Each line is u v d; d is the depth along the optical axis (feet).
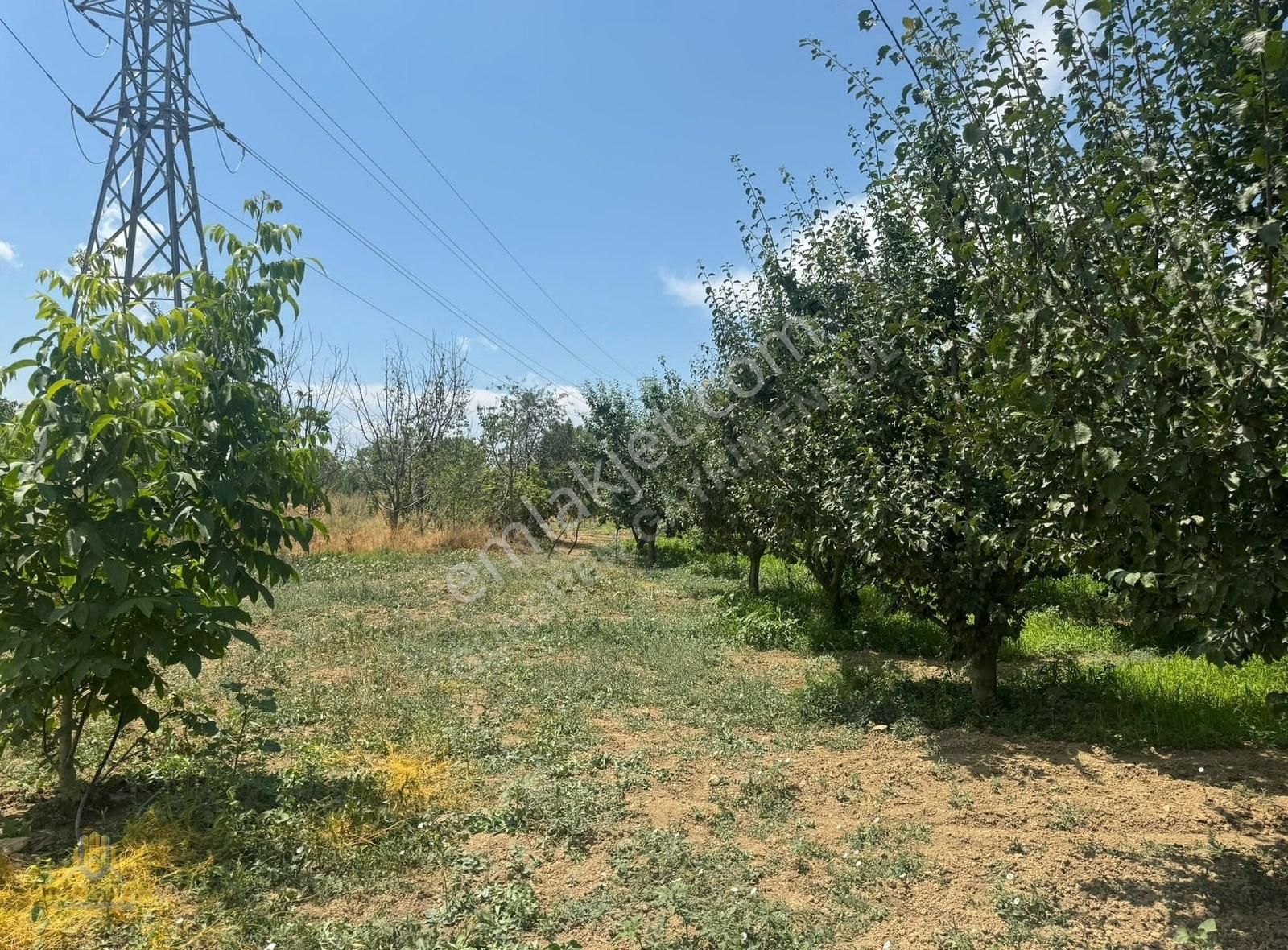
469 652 26.32
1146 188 9.96
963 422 13.48
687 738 18.48
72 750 13.33
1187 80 11.47
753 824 13.89
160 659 12.34
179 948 9.70
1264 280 9.69
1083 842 13.33
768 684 23.31
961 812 14.61
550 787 14.79
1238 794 15.37
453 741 17.30
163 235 37.73
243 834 12.28
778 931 10.30
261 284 14.78
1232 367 9.20
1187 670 23.68
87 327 12.23
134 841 11.84
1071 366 10.21
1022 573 19.13
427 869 11.89
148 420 11.97
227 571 13.12
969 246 11.27
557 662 25.46
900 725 19.30
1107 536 10.91
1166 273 9.99
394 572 45.14
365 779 14.29
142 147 37.37
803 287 28.73
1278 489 9.88
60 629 12.28
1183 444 9.28
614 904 11.00
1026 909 11.13
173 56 37.86
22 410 14.48
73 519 11.88
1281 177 8.58
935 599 20.33
